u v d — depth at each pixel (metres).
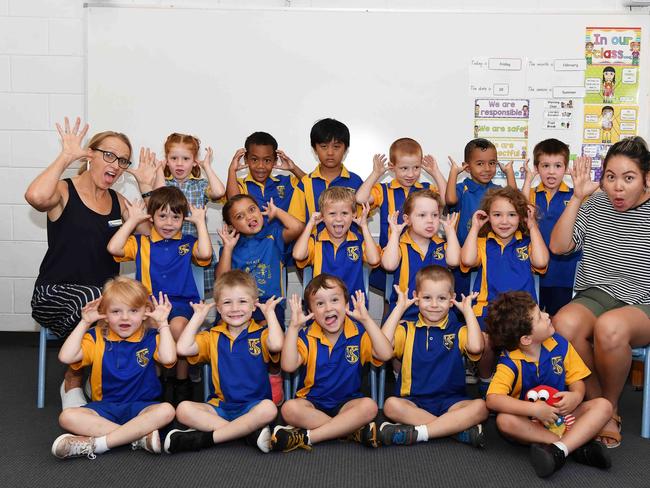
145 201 2.89
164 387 2.79
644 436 2.33
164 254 2.65
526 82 3.36
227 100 3.40
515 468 2.04
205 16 3.36
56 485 1.89
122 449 2.19
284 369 2.25
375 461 2.08
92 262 2.67
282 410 2.20
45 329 2.65
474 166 3.08
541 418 2.04
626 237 2.47
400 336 2.38
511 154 3.39
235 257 2.75
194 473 1.98
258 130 3.42
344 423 2.17
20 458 2.10
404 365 2.37
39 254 3.56
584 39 3.33
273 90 3.40
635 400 2.80
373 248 2.70
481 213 2.63
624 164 2.33
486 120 3.38
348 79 3.39
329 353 2.31
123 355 2.28
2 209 3.54
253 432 2.14
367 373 3.26
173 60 3.38
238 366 2.31
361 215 2.85
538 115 3.37
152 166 3.03
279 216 2.82
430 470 2.01
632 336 2.27
